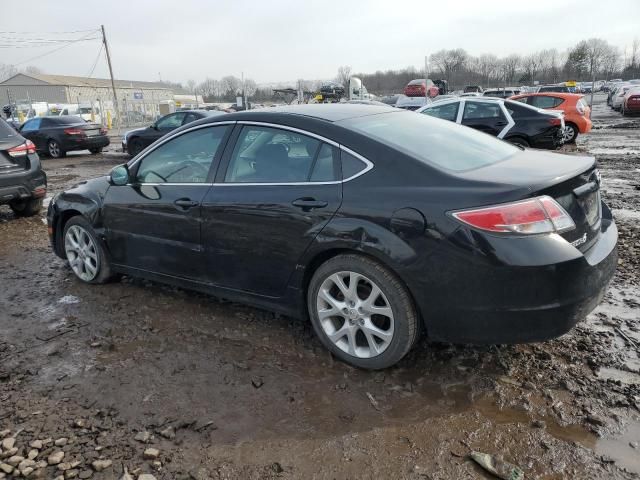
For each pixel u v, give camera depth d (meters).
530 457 2.37
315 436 2.57
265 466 2.39
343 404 2.81
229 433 2.62
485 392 2.86
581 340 3.37
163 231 3.96
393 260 2.80
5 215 8.12
